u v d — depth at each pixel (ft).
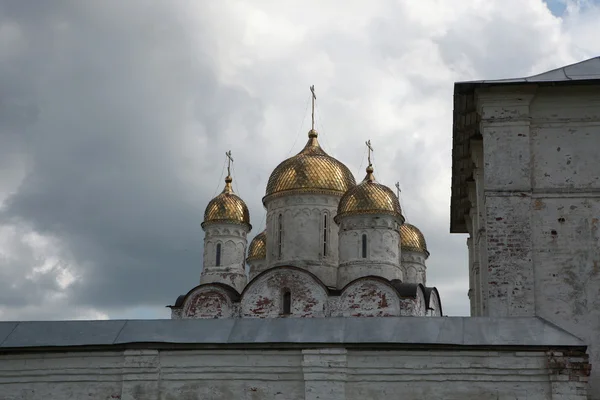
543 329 59.67
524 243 71.41
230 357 59.21
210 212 189.37
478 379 57.31
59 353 60.70
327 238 171.01
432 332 59.62
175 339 60.54
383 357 58.18
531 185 73.00
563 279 70.69
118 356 60.08
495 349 57.47
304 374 57.93
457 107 79.82
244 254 189.98
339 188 173.88
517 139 73.82
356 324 61.16
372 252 163.53
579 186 72.84
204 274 186.29
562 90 74.54
